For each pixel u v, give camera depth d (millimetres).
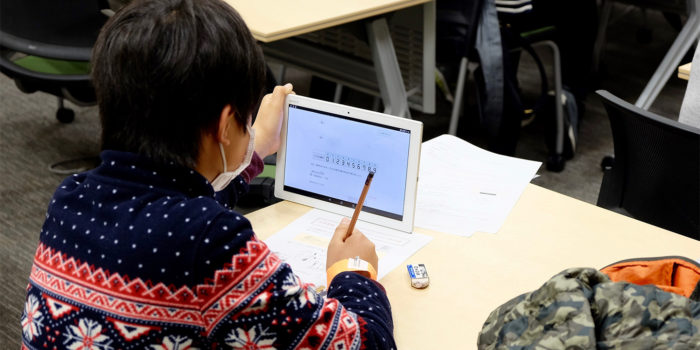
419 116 3523
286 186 1422
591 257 1283
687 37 3135
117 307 796
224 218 821
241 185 1250
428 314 1137
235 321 818
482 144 3258
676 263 1033
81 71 2680
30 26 2508
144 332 797
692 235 1664
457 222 1380
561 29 3324
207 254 798
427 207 1423
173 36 784
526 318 894
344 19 2352
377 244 1309
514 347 869
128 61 786
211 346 840
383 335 941
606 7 3828
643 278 1048
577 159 3207
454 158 1580
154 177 826
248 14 2328
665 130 1538
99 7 2662
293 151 1390
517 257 1282
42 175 2900
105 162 844
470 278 1226
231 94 827
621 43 4562
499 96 2754
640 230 1369
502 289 1199
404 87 2785
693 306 841
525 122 3051
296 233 1336
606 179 1884
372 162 1325
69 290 814
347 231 1170
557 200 1467
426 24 2672
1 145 3102
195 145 830
